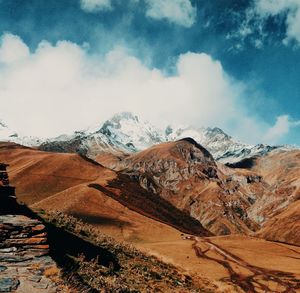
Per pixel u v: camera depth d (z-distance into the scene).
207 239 144.88
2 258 13.86
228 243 131.75
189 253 98.44
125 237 145.50
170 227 169.38
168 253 93.75
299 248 127.44
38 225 16.23
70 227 25.66
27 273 12.69
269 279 70.81
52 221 24.81
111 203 181.75
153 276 23.25
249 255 105.88
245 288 57.22
